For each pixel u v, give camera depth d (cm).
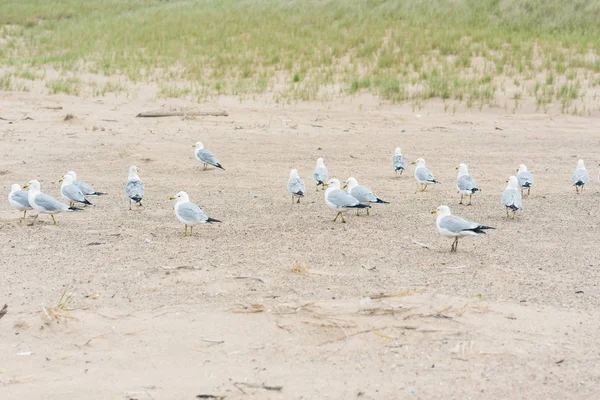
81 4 6056
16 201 1505
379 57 3769
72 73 3728
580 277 1133
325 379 821
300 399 783
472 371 828
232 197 1767
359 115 2920
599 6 4131
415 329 924
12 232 1423
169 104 3072
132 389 810
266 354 880
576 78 3306
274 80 3509
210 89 3366
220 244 1335
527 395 776
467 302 1003
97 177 2005
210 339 917
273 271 1159
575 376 809
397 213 1603
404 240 1367
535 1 4294
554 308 995
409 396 782
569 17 4112
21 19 5422
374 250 1294
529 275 1143
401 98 3145
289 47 4028
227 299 1036
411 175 2041
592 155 2294
